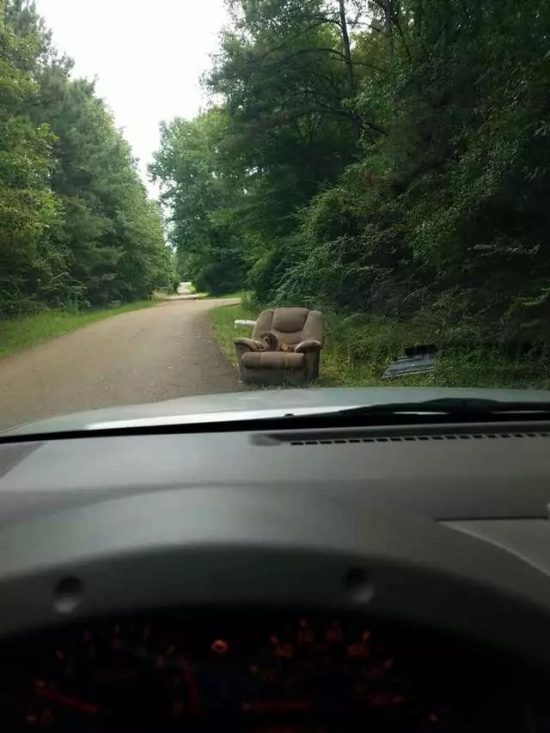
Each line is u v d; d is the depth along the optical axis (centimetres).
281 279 2536
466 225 1166
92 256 4159
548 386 985
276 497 228
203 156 5762
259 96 2583
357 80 2445
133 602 179
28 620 179
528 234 1127
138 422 336
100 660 178
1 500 247
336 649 178
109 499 238
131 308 4341
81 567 182
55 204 2669
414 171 1511
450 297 1259
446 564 192
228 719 174
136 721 176
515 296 1102
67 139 3897
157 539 189
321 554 186
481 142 1125
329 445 303
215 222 3303
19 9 3597
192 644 180
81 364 1548
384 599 181
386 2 1886
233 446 302
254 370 1163
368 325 1642
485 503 239
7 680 179
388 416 339
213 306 3897
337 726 175
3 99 2150
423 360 1189
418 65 1388
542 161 970
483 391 420
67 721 176
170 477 260
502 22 1038
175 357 1590
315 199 2216
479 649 184
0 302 2758
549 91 943
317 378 1201
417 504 237
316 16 2473
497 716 179
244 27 2558
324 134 2664
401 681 179
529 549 214
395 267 1788
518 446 302
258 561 184
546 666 185
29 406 1070
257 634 180
